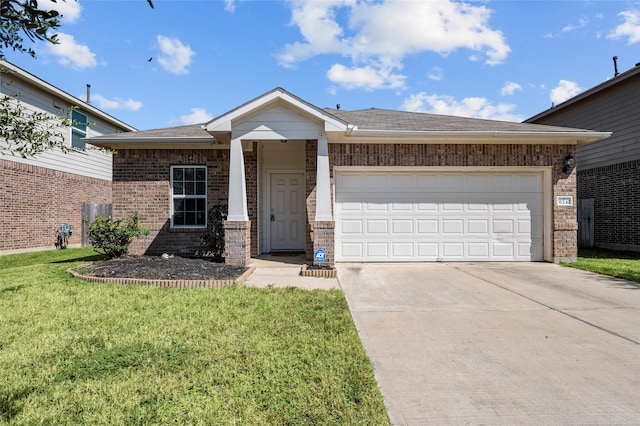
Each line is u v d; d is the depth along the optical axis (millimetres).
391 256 9430
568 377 3195
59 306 5039
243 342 3771
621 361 3521
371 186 9445
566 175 9375
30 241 12797
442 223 9492
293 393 2811
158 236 10211
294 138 8383
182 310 4863
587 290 6449
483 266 8906
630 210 12023
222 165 10297
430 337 4152
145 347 3619
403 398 2840
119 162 10250
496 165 9305
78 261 9742
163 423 2422
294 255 10328
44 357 3387
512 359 3564
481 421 2541
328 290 6203
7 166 11898
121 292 5824
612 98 12727
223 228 8859
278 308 5016
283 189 11039
